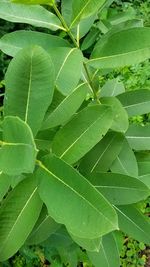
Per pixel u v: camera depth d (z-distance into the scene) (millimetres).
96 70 668
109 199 635
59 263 1230
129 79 1740
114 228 418
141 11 2039
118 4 2051
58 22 603
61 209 441
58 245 955
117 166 704
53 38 605
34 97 469
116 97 716
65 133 527
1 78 1770
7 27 1754
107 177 629
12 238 519
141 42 537
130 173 701
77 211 435
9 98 470
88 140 526
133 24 688
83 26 637
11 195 513
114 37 544
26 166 409
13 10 599
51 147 536
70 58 513
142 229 718
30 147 413
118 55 552
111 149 674
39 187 469
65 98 559
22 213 517
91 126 527
